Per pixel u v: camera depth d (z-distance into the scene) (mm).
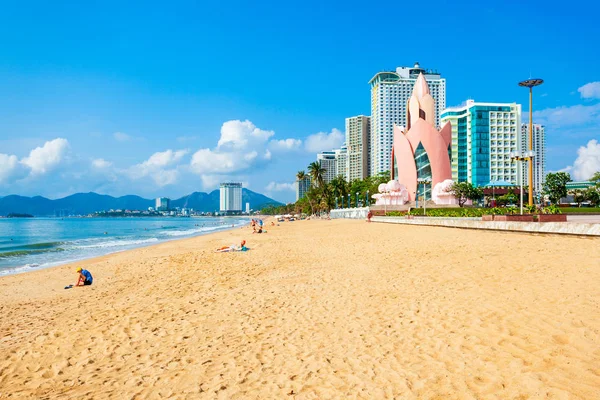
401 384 5098
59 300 12555
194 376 5879
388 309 8469
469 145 123438
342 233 33594
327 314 8578
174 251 27531
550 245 14336
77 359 6941
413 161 82562
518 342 5824
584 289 7832
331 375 5570
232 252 23203
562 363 5012
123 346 7457
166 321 8961
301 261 17406
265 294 11016
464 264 12281
